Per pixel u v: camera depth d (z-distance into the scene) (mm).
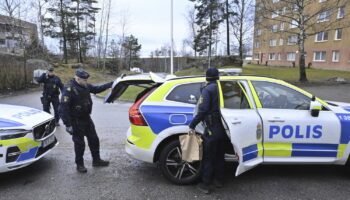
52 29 34375
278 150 3475
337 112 3631
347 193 3328
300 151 3504
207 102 3143
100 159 4402
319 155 3541
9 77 16812
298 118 3484
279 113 3527
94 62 42156
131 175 3990
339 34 26172
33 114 4281
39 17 24703
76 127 4012
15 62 18328
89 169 4234
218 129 3232
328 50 27734
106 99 4184
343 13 23391
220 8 29594
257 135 3393
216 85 3295
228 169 4160
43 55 28500
